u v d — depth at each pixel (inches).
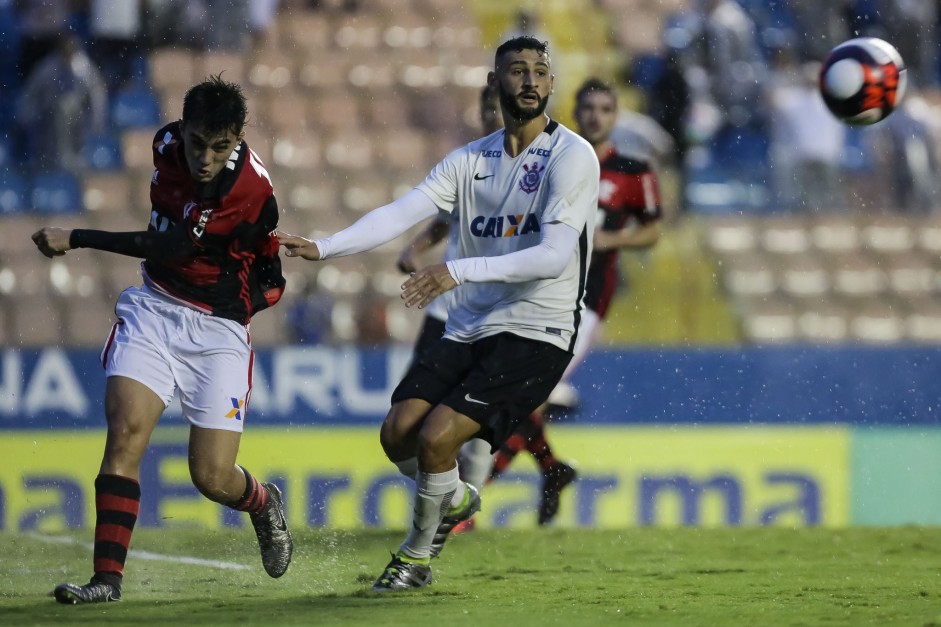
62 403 1288.1
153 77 2060.8
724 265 1909.4
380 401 1312.7
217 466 668.1
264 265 686.5
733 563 861.8
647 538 984.9
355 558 876.6
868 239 1987.0
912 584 741.9
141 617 579.2
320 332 1686.8
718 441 1336.1
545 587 722.8
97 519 649.6
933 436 1366.9
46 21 2023.9
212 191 635.5
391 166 2066.9
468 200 706.2
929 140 2086.6
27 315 1734.7
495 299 697.6
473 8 2285.9
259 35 2146.9
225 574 805.2
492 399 671.1
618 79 2204.7
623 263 1872.5
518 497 1272.1
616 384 1332.4
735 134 2085.4
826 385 1360.7
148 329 663.8
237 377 674.2
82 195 1898.4
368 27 2219.5
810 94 2048.5
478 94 2166.6
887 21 2247.8
